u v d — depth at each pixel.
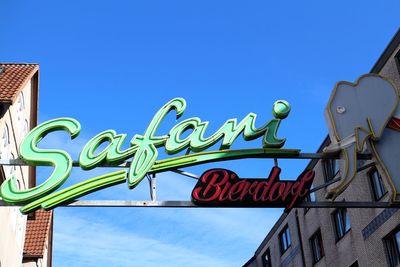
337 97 19.27
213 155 17.66
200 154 17.62
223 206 17.00
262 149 17.91
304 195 17.25
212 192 16.95
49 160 16.89
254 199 16.98
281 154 17.95
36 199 16.34
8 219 24.72
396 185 17.95
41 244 32.53
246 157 17.88
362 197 28.81
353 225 30.23
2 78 24.31
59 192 16.41
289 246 39.16
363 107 19.12
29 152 17.03
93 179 16.67
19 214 27.62
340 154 18.38
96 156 17.19
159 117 18.11
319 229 34.59
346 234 31.00
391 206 17.69
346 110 19.02
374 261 27.88
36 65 26.78
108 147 17.33
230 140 17.98
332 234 32.53
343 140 18.36
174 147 17.62
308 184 17.45
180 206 16.89
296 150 18.08
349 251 30.45
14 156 24.42
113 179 16.77
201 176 17.09
